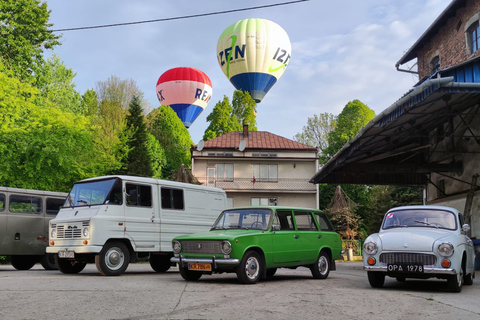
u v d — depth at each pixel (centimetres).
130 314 592
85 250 1155
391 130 1630
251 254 974
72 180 2850
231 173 4359
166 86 6700
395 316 617
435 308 690
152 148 5194
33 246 1514
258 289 873
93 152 2902
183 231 1383
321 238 1169
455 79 1190
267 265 1009
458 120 1955
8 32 3316
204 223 1460
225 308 647
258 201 4366
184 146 6362
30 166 2523
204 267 960
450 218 1003
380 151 2075
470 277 1055
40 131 2553
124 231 1223
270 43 5831
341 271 1554
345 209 3875
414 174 2412
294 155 4381
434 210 1034
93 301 692
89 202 1230
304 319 582
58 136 2662
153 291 818
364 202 5488
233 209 1107
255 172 4372
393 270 898
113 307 641
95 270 1451
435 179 2303
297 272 1445
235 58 5881
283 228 1069
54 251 1218
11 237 1460
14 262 1609
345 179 2420
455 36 2369
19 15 3400
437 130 2133
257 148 4353
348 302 730
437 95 1232
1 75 2561
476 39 2173
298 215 1133
